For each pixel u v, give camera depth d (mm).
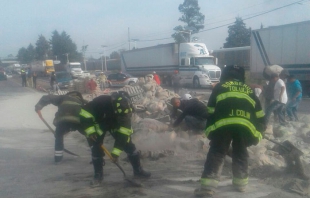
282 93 11906
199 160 7809
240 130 5531
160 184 6391
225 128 5520
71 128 8070
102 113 6391
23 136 11609
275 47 27531
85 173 7355
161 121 10367
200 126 9109
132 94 13523
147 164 7680
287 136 9961
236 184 5812
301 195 5648
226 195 5684
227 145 5633
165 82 43656
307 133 10141
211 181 5566
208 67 36594
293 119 13031
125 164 7863
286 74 12484
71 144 10250
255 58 29391
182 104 9258
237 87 5699
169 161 7812
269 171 6723
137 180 6648
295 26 25875
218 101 5633
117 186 6375
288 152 6449
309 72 25250
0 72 63688
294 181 6027
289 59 26516
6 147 10008
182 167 7391
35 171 7598
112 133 6520
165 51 42406
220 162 5617
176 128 9453
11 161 8477
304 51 25422
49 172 7500
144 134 8844
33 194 6176
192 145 8438
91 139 6398
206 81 35969
